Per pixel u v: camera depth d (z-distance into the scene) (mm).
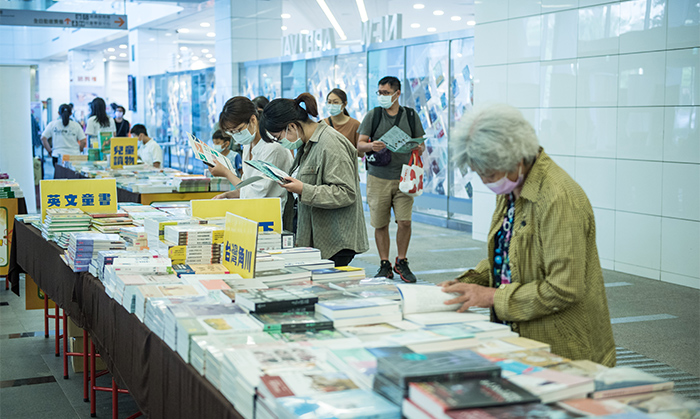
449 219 9508
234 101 3816
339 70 11500
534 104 7289
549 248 1828
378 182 5797
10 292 6055
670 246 5926
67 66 31750
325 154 3459
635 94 6145
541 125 7211
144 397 2312
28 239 4434
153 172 7543
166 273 2744
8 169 8719
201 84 16656
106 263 2908
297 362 1637
